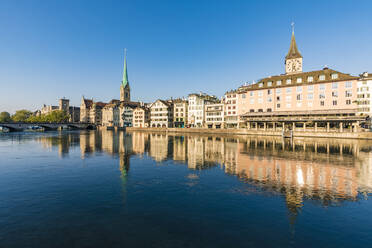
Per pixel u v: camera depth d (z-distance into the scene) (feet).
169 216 36.58
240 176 62.08
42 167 75.66
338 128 231.71
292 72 335.67
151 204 41.70
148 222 34.47
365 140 191.21
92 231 31.73
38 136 256.52
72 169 72.33
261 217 36.11
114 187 52.29
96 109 637.30
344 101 230.48
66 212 38.04
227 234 30.99
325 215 36.78
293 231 31.81
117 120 575.79
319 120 227.81
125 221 34.81
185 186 52.75
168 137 239.50
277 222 34.40
